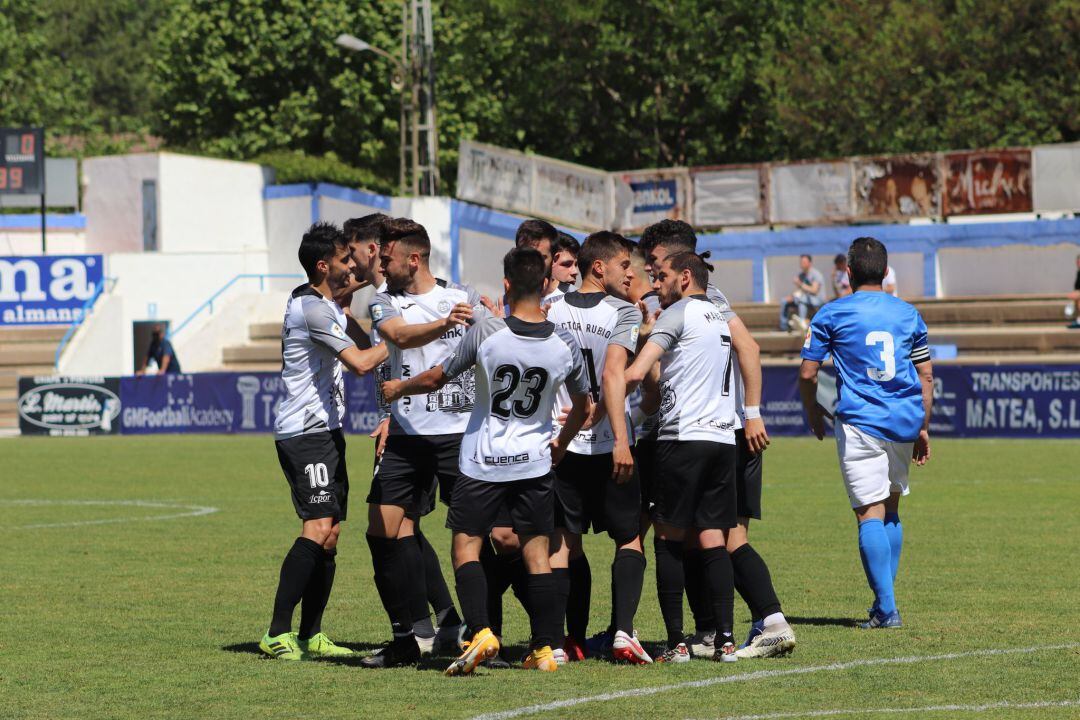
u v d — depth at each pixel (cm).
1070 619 2927
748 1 16375
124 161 14650
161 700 2259
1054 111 14588
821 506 5247
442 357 2620
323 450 2667
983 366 8381
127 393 10506
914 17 15638
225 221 14750
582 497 2570
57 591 3472
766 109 16712
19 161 13850
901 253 12025
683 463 2517
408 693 2294
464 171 13638
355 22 17250
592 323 2597
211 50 17450
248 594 3425
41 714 2164
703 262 2597
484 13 16825
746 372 2600
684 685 2320
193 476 6919
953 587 3369
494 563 2677
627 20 16700
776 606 2581
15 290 13275
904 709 2117
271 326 13425
